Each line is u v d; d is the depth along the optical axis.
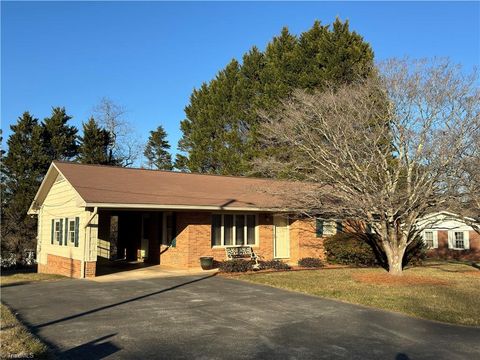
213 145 37.19
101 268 19.59
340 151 16.08
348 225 22.56
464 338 8.17
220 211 19.73
